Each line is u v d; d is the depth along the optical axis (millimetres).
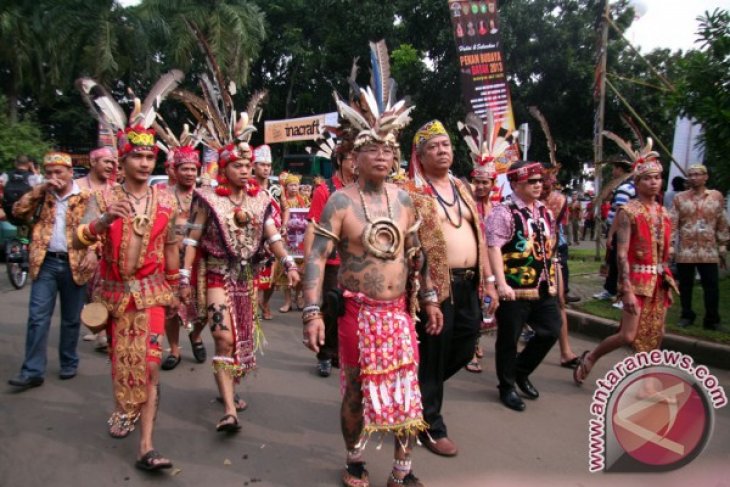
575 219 16953
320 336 2746
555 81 18781
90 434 3654
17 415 3936
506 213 4098
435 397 3465
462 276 3566
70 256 4480
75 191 4633
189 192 5285
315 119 10414
